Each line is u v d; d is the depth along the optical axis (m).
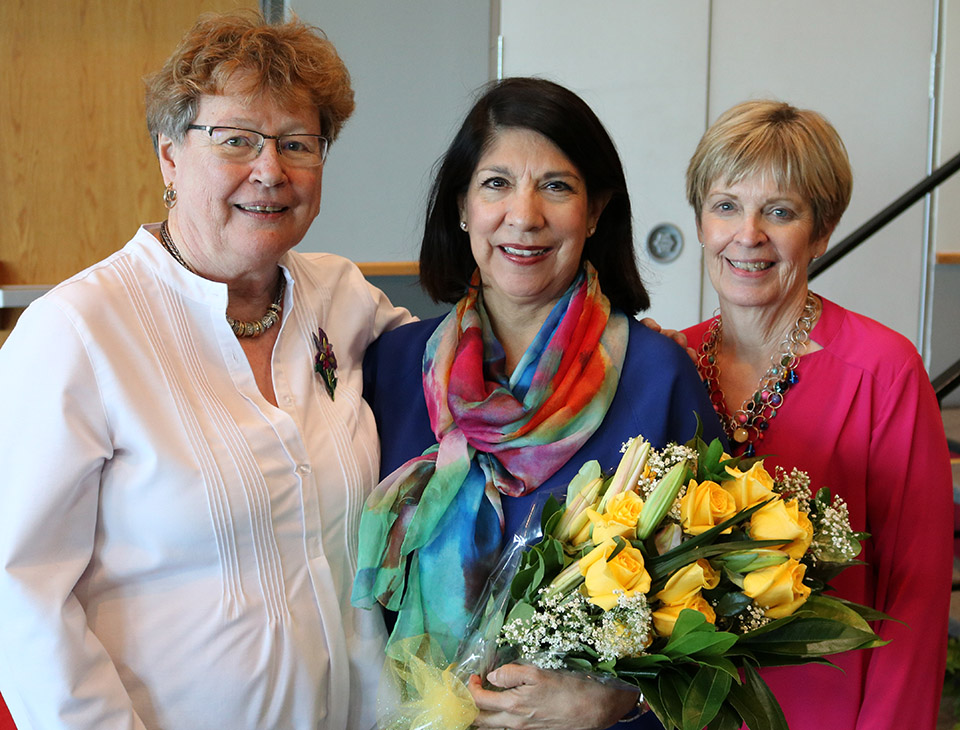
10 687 1.12
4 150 2.87
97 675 1.13
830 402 1.47
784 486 1.17
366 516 1.33
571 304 1.41
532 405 1.35
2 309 2.92
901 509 1.43
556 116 1.31
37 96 2.87
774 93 3.44
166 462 1.16
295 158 1.25
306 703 1.27
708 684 0.99
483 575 1.31
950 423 3.29
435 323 1.56
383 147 3.15
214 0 2.95
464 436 1.38
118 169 2.98
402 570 1.32
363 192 3.16
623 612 0.99
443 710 1.14
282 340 1.37
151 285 1.25
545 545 1.08
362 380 1.53
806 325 1.50
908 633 1.40
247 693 1.21
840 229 3.61
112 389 1.14
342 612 1.36
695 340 1.65
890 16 3.45
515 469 1.33
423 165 3.20
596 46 3.29
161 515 1.17
